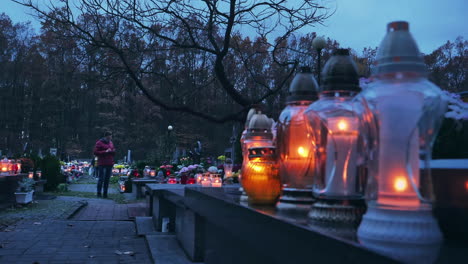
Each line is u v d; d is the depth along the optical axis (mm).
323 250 856
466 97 1624
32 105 54938
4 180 8648
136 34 8250
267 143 1871
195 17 8469
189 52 9406
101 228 6660
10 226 6664
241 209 1512
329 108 1142
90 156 65438
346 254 765
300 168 1443
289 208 1395
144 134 49781
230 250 1863
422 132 869
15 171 10367
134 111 48719
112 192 16047
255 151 1631
